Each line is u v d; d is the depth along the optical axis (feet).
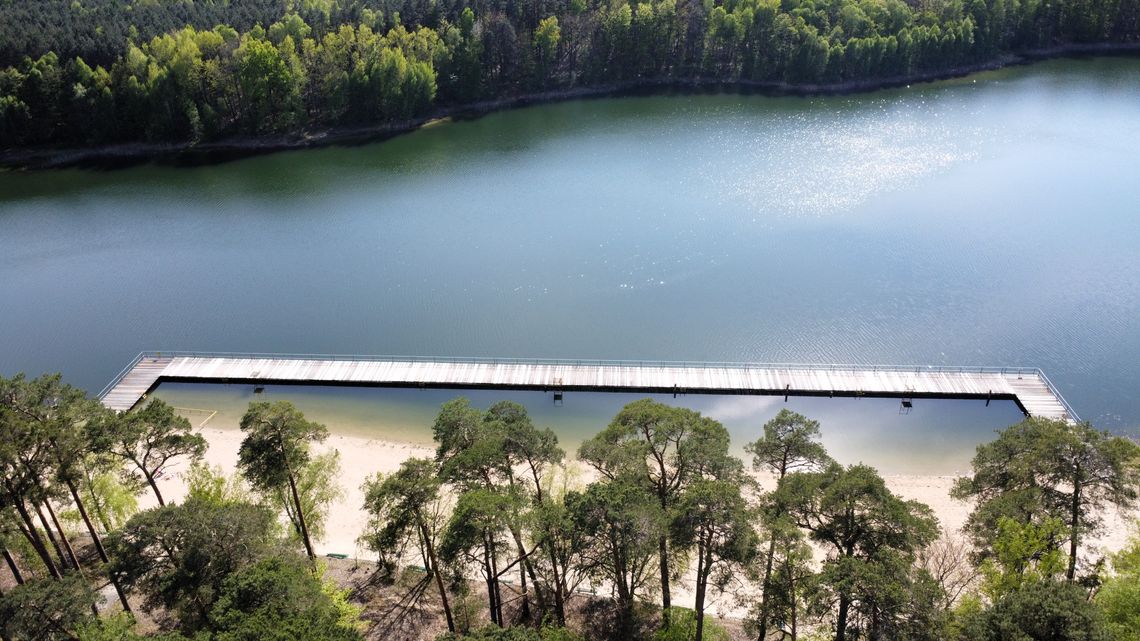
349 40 563.89
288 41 550.77
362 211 437.58
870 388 282.15
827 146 482.28
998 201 402.52
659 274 354.54
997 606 137.80
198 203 463.01
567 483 221.46
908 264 351.05
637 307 333.01
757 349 305.73
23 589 145.28
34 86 532.32
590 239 386.73
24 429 169.78
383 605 196.54
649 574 179.52
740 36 618.85
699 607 161.48
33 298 370.12
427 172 486.38
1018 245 361.92
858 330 312.50
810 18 622.95
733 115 554.87
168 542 154.61
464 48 593.83
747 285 342.44
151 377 308.19
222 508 160.86
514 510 158.10
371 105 564.30
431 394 298.35
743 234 382.01
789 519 155.22
